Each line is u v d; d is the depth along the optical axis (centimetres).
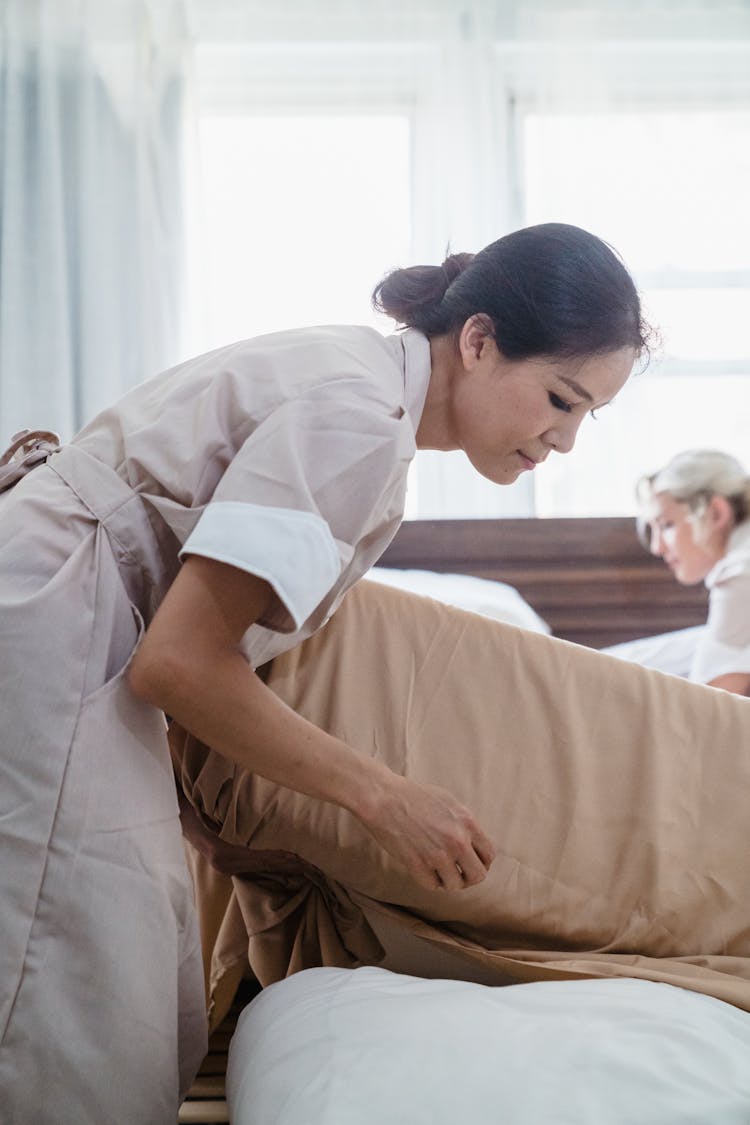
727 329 315
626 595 224
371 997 89
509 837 118
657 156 322
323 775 89
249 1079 83
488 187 318
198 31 324
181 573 85
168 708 85
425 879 94
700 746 120
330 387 91
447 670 121
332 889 120
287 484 85
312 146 323
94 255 305
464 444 107
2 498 100
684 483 223
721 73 324
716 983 101
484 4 325
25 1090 85
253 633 96
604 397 103
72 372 304
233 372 93
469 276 104
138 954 88
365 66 324
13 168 306
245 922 125
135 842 89
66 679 88
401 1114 69
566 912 117
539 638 124
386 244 320
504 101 324
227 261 319
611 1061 74
